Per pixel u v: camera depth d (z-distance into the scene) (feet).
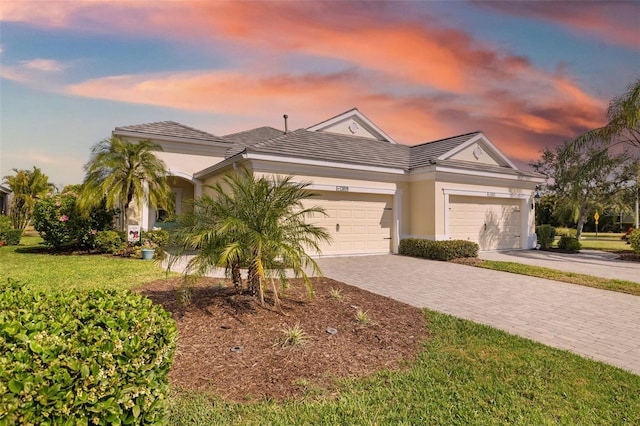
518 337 16.08
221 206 18.67
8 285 11.97
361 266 36.70
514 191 54.19
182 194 64.08
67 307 9.49
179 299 18.61
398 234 47.80
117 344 7.13
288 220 18.89
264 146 41.91
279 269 18.53
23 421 5.72
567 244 56.08
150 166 43.80
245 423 9.33
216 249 17.56
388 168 46.32
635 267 39.11
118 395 6.70
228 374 11.91
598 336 16.74
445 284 28.22
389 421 9.57
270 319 17.08
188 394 10.61
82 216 41.60
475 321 18.80
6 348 6.53
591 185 74.13
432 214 45.80
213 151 57.16
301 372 12.22
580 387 11.59
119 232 43.19
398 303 21.52
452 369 12.71
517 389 11.38
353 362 13.15
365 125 61.72
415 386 11.46
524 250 54.60
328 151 45.57
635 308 21.65
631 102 43.73
